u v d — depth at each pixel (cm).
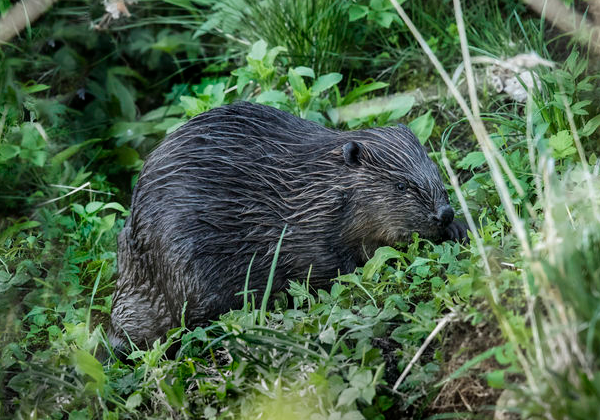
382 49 1176
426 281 746
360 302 766
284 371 650
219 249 812
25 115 1118
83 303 954
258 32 1160
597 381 486
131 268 848
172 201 816
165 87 1312
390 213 821
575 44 952
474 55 1089
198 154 827
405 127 861
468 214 638
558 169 826
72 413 702
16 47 1124
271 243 823
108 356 855
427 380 627
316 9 1116
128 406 685
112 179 1174
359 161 823
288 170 827
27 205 1040
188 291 809
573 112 849
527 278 591
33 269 946
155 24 1315
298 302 773
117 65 1300
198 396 678
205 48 1296
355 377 612
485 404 595
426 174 820
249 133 841
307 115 1030
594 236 570
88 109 1246
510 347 570
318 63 1120
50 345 850
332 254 833
